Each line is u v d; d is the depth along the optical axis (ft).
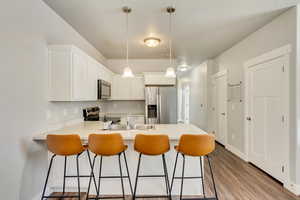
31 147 6.73
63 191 7.27
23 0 6.28
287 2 7.39
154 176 7.31
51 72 7.76
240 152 12.45
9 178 5.76
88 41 11.96
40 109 7.23
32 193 6.83
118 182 7.72
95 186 7.08
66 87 7.75
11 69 5.82
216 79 16.83
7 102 5.67
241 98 12.22
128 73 9.18
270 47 9.22
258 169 10.36
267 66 9.52
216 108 16.92
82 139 6.74
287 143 8.15
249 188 8.19
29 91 6.61
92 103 13.23
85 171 7.76
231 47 13.53
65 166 7.20
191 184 7.63
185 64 20.93
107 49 13.82
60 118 8.76
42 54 7.35
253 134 10.94
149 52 14.76
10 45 5.77
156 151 6.27
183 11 8.09
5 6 5.57
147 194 7.67
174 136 6.66
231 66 13.61
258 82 10.36
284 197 7.48
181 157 7.61
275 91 8.93
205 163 11.35
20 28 6.16
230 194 7.70
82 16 8.54
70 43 9.64
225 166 10.85
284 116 8.32
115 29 10.05
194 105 24.38
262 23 9.41
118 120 13.75
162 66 17.13
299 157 7.63
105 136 6.15
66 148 6.27
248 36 11.21
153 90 15.14
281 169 8.59
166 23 9.34
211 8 7.86
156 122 15.06
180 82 32.40
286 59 8.11
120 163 7.08
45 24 7.50
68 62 7.75
